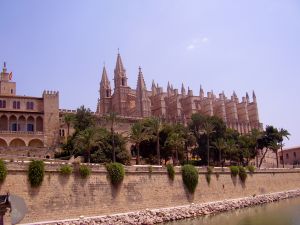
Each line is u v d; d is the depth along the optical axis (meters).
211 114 162.00
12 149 84.75
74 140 84.50
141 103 151.75
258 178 90.25
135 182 60.12
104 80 174.38
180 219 58.75
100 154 80.69
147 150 97.19
